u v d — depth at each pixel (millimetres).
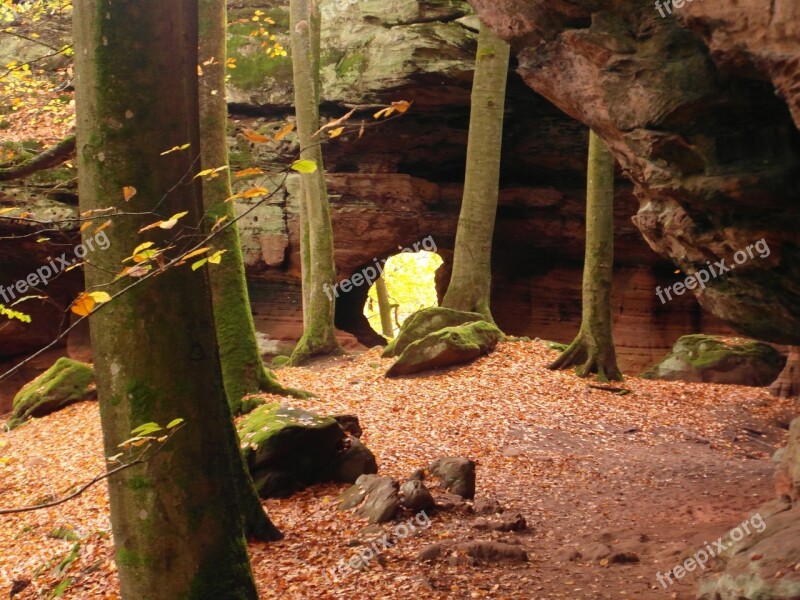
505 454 13117
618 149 7914
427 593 7008
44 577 9180
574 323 30391
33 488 12953
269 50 22125
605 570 7590
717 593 5512
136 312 5238
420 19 25156
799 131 6289
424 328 19422
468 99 25453
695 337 21016
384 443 13227
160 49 5316
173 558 5371
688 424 15641
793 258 6930
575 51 7750
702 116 6812
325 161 27781
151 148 5262
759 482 11453
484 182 20125
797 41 5246
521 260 30672
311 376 18031
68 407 18172
